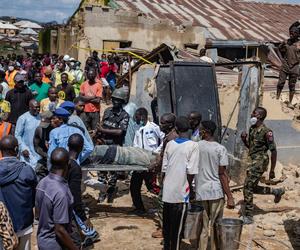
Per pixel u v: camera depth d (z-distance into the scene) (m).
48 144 7.95
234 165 10.56
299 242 7.70
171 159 6.50
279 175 10.58
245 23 26.62
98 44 22.53
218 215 6.80
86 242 7.23
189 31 23.77
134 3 25.72
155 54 13.48
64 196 4.92
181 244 7.50
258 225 8.29
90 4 22.94
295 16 29.81
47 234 4.95
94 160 8.09
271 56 21.44
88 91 11.43
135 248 7.36
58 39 28.64
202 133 6.80
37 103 8.74
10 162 5.26
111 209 8.98
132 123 9.70
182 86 9.35
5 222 4.56
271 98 11.66
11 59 24.05
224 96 11.52
